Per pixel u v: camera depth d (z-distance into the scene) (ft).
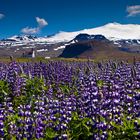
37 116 46.65
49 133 43.50
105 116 45.34
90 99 48.29
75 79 88.17
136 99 51.34
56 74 94.22
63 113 48.62
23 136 42.80
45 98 60.39
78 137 43.75
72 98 59.21
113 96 50.52
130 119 46.78
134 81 67.56
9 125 45.19
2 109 52.85
